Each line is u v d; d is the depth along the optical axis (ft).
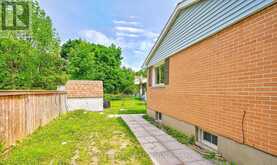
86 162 15.52
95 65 106.73
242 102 13.82
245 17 13.57
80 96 57.88
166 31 30.17
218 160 15.60
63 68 80.33
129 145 20.15
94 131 26.78
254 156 12.67
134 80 136.15
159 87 34.47
